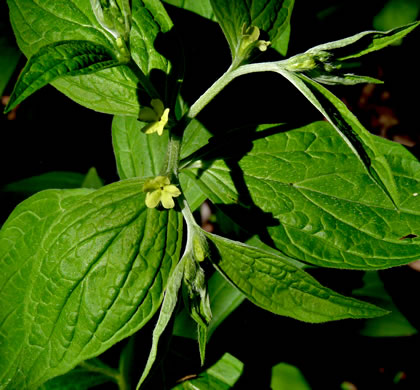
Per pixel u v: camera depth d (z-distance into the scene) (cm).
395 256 20
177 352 25
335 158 21
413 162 21
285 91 25
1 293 22
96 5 18
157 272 18
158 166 24
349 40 18
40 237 22
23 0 20
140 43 20
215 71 24
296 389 26
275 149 21
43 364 18
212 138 21
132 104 20
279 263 18
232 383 24
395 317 27
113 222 18
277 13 20
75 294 18
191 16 25
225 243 18
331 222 20
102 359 24
